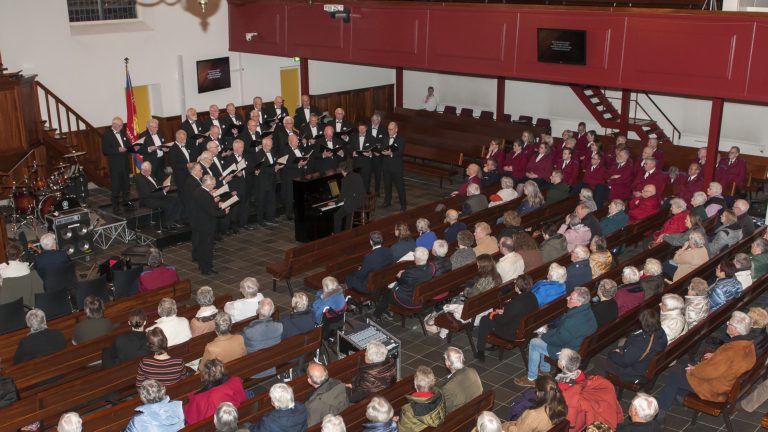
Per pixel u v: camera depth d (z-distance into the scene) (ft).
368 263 31.99
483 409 21.76
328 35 59.31
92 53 57.26
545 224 35.83
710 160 44.21
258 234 47.21
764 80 40.06
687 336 25.77
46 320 28.99
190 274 40.60
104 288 32.65
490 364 29.76
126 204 48.83
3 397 22.00
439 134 63.41
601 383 21.30
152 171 48.78
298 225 45.32
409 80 84.12
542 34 47.70
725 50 41.04
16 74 48.85
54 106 55.83
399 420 20.03
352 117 80.02
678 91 43.34
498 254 33.14
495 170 49.88
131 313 24.52
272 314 27.32
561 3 49.24
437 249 31.35
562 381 21.54
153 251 31.68
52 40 54.80
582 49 46.16
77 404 23.13
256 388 28.12
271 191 48.60
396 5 54.75
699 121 66.54
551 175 46.47
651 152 48.62
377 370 21.93
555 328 26.99
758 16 39.45
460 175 61.41
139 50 60.13
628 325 27.81
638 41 44.21
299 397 22.71
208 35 64.64
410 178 60.49
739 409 26.43
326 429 17.46
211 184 39.22
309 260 35.86
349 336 26.05
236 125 51.03
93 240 42.57
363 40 57.26
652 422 19.24
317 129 53.72
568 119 73.51
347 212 44.29
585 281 30.25
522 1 50.93
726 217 35.22
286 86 73.72
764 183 54.70
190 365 26.40
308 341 26.45
